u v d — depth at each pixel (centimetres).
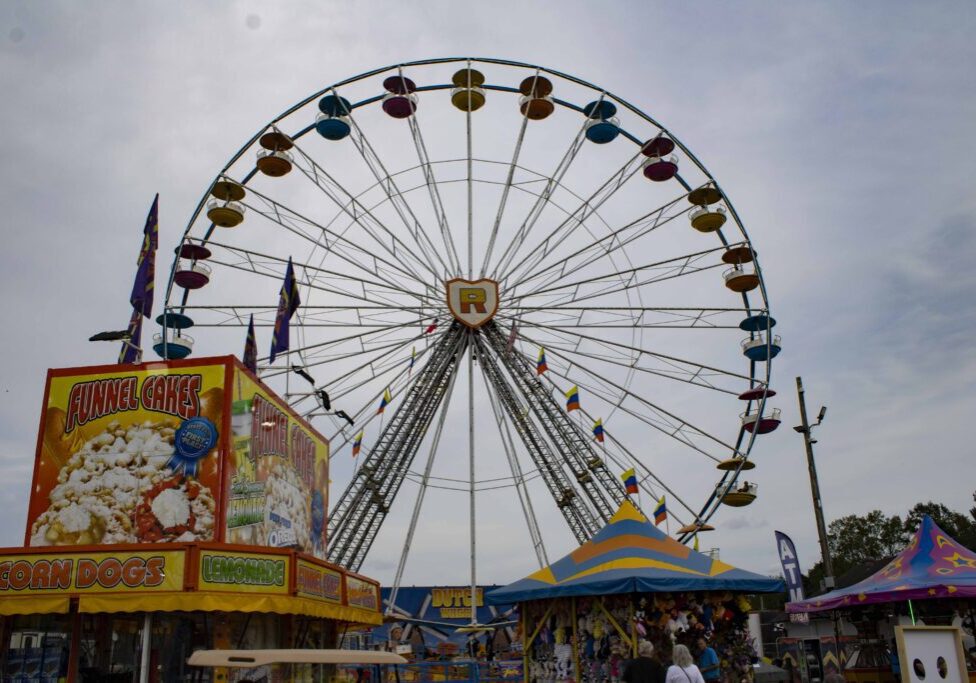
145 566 1520
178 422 1739
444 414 3506
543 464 3662
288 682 1057
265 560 1614
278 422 2028
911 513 7600
